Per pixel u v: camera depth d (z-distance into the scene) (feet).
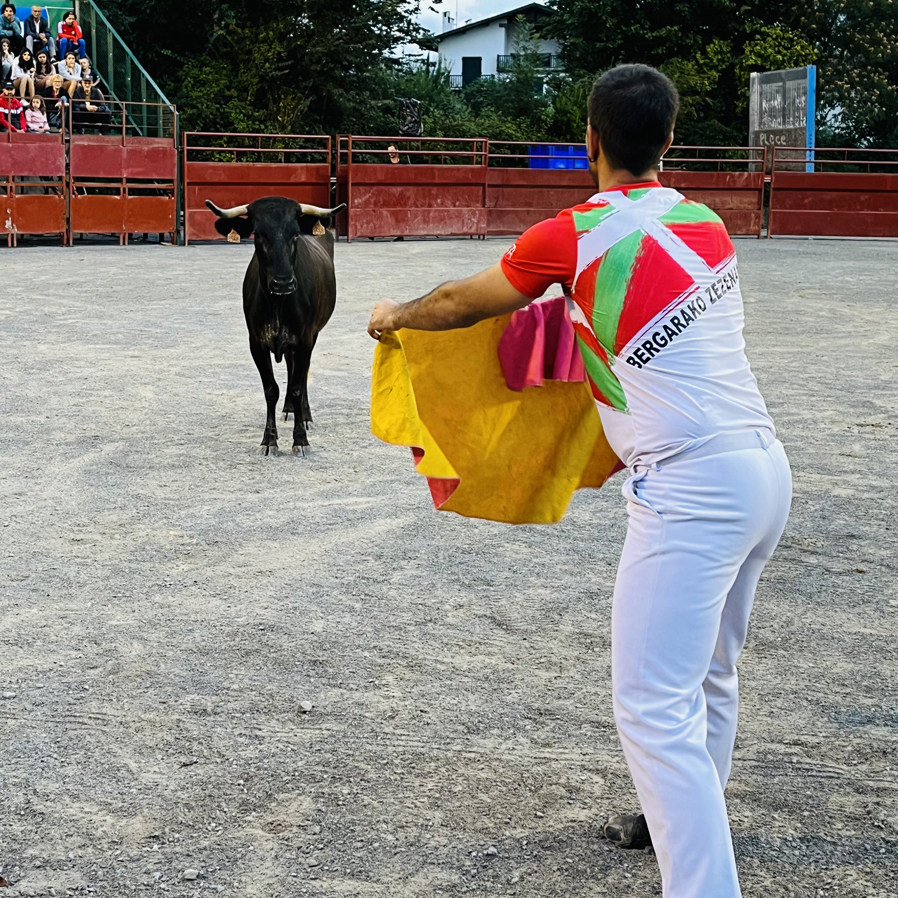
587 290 8.04
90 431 24.95
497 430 10.19
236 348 35.68
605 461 10.27
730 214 86.07
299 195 77.20
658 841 7.82
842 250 74.90
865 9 139.03
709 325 7.97
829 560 17.46
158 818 10.24
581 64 144.77
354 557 17.31
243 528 18.62
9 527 18.47
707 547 7.79
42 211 70.28
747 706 12.64
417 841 9.92
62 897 9.09
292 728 11.96
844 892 9.28
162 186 73.31
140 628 14.53
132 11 117.19
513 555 17.53
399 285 51.19
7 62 73.15
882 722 12.31
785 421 26.76
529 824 10.22
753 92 101.76
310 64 113.70
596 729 12.03
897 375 32.63
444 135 127.03
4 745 11.51
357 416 26.89
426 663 13.61
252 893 9.16
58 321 40.45
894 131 140.15
